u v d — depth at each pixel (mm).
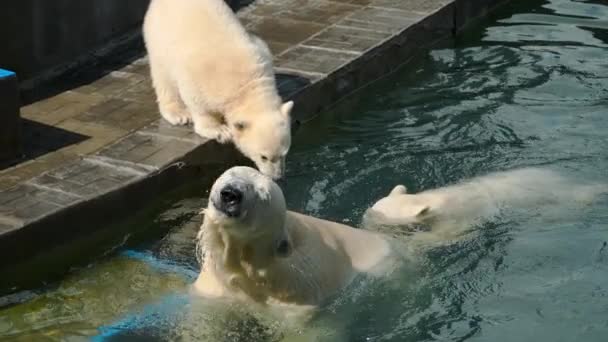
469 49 11609
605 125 9602
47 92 9992
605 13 12508
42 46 10312
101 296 7324
